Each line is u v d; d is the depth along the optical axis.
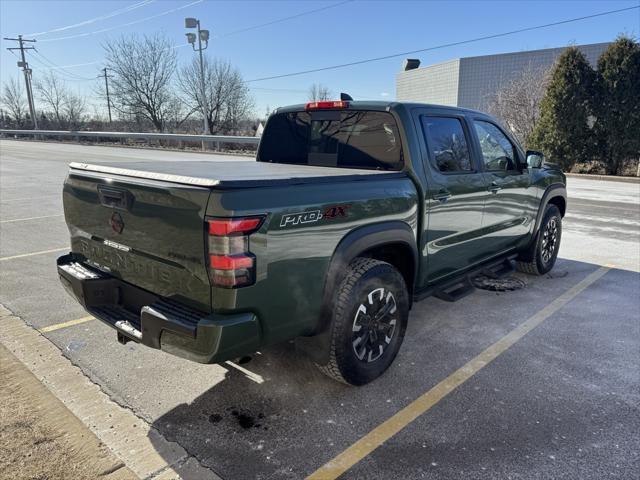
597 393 3.10
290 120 4.32
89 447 2.50
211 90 43.00
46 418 2.73
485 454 2.49
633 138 18.23
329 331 2.85
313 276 2.67
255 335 2.43
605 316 4.42
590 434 2.66
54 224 8.05
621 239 7.70
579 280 5.52
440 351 3.69
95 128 51.38
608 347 3.77
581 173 19.77
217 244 2.25
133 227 2.71
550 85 19.73
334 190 2.76
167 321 2.40
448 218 3.77
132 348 3.62
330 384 3.19
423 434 2.66
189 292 2.46
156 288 2.67
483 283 5.28
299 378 3.26
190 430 2.67
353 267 3.01
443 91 39.53
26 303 4.49
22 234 7.32
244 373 3.31
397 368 3.42
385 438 2.62
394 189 3.19
